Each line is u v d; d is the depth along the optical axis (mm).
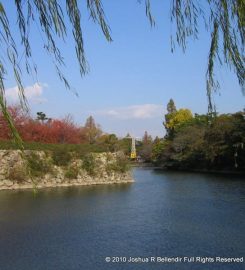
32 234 14898
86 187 35344
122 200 25281
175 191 30594
